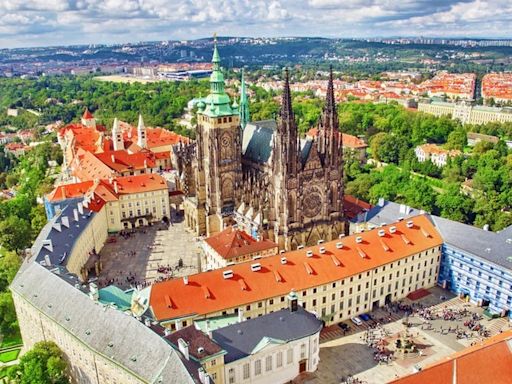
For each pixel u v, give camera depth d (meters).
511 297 163.12
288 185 195.00
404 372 137.88
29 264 156.50
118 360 113.62
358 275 163.38
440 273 187.88
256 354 123.62
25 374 120.75
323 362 142.38
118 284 190.75
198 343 115.56
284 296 150.88
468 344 150.88
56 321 130.88
